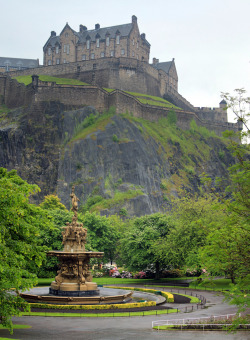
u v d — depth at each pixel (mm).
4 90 163125
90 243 75438
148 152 147500
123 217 123188
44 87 151250
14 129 143250
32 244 28266
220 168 172125
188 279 73500
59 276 40812
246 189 20281
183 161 159875
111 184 135375
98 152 140750
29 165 140125
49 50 190250
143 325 30547
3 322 21734
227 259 20703
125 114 152625
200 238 61062
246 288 19781
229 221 20469
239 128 194625
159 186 142875
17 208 21297
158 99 176250
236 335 27562
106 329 28656
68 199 133000
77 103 152125
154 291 49375
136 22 185500
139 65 173000
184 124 175500
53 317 32844
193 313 36969
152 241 68250
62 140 145250
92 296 39469
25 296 39844
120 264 86438
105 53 180750
